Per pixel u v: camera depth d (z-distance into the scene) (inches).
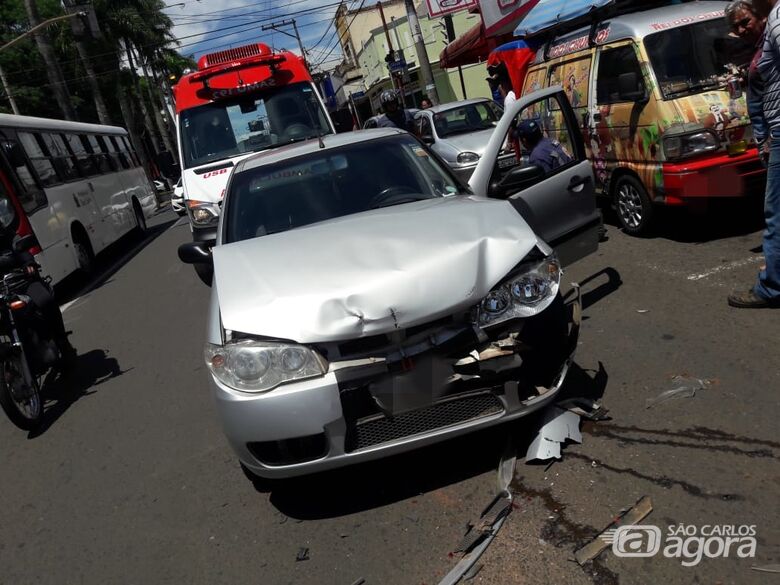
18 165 381.4
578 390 161.8
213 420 195.6
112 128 693.9
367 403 123.6
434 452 148.8
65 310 395.2
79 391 247.3
